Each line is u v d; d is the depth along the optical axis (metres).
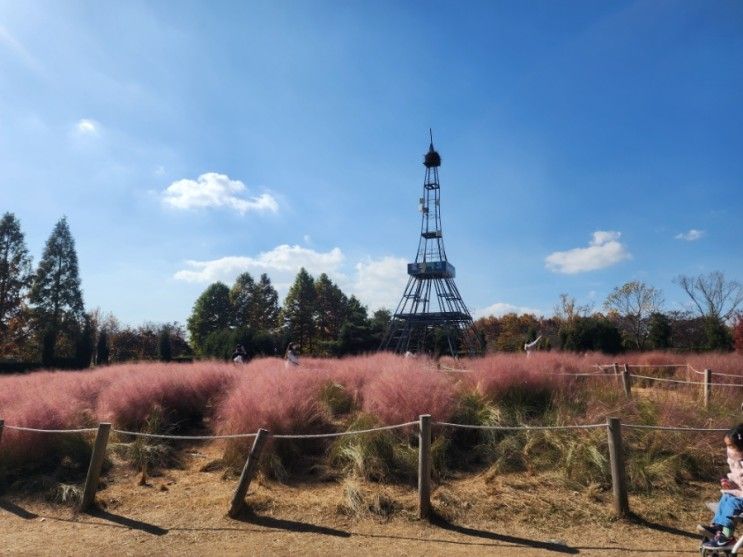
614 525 6.11
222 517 6.35
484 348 45.94
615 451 6.41
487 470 7.87
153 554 5.36
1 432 7.59
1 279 43.84
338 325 62.28
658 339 34.66
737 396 11.95
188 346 65.94
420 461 6.34
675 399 11.12
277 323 61.97
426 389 8.81
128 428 9.81
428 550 5.44
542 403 9.85
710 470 7.75
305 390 9.64
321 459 8.25
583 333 31.02
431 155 48.84
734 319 34.88
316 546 5.53
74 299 47.47
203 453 9.17
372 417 8.69
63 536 5.89
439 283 45.84
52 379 15.34
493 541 5.68
